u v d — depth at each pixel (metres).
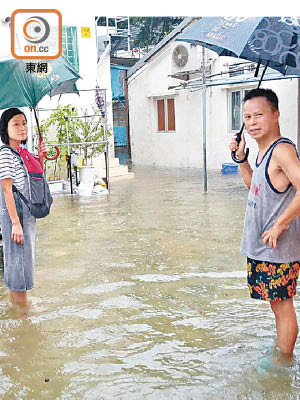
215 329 3.51
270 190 2.88
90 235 6.53
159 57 16.31
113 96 19.92
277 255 2.87
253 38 3.08
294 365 2.95
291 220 2.78
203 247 5.69
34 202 3.97
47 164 11.48
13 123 3.84
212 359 3.07
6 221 3.95
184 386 2.76
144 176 13.66
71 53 11.56
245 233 3.05
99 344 3.33
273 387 2.72
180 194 9.95
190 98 15.64
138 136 17.89
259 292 3.01
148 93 17.02
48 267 5.12
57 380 2.88
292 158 2.77
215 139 14.99
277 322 3.07
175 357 3.12
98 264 5.16
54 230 6.91
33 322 3.72
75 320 3.75
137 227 6.92
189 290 4.30
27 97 4.89
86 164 10.80
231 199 9.05
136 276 4.73
